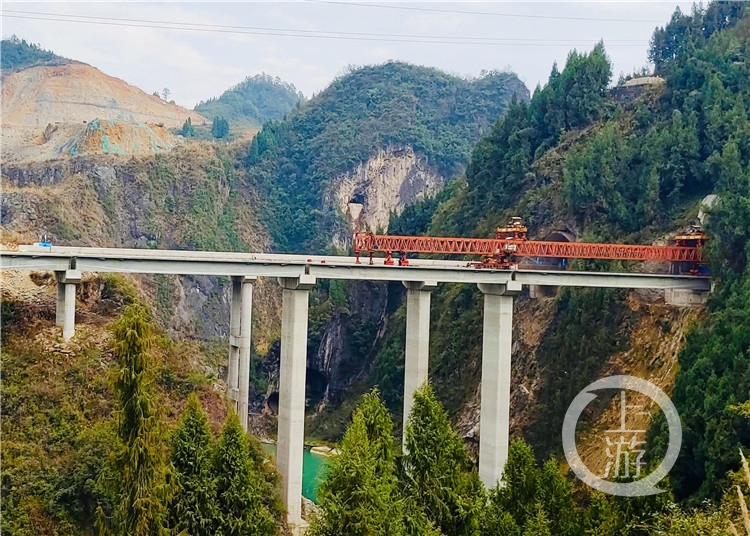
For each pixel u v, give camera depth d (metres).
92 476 60.88
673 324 98.25
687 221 107.69
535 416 109.19
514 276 87.31
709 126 112.88
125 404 41.44
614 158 119.69
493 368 88.00
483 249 89.75
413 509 41.72
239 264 77.69
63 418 66.81
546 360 113.94
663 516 44.25
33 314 76.31
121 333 41.47
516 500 49.31
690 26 155.12
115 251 75.25
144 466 40.91
